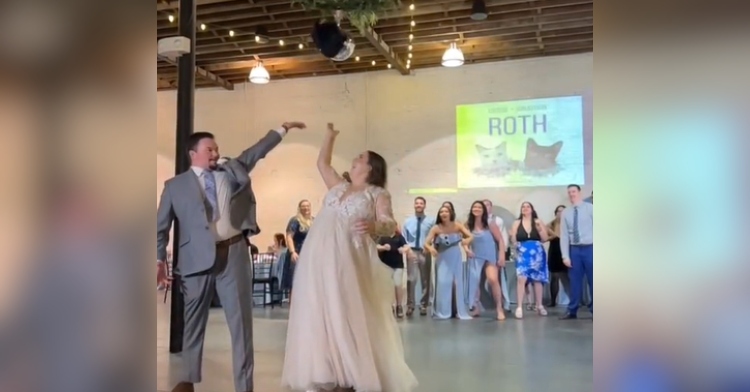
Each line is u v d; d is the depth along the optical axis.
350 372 2.96
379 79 8.70
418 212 7.46
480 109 8.26
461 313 6.47
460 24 6.74
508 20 6.63
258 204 9.10
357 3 3.56
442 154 8.40
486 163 8.20
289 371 3.10
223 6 6.09
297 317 3.12
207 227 2.93
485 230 6.58
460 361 4.07
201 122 9.39
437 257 6.54
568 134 7.90
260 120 9.17
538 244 6.62
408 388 3.17
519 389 3.32
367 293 3.12
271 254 8.26
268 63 8.30
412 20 6.58
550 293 7.45
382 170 3.24
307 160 8.95
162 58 5.48
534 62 8.05
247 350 2.98
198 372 3.07
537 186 7.98
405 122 8.57
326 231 3.12
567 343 4.81
